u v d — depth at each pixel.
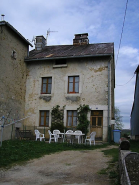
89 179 4.74
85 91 13.17
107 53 12.73
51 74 14.06
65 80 13.70
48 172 5.43
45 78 14.33
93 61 13.38
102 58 13.23
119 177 4.51
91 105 12.89
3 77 11.67
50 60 14.25
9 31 12.36
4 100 11.73
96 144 10.98
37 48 16.95
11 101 12.48
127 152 4.55
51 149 8.60
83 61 13.57
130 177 3.28
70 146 9.65
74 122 13.20
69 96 13.42
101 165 6.04
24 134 12.34
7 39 12.14
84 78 13.34
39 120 13.88
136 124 21.47
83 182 4.53
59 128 12.92
